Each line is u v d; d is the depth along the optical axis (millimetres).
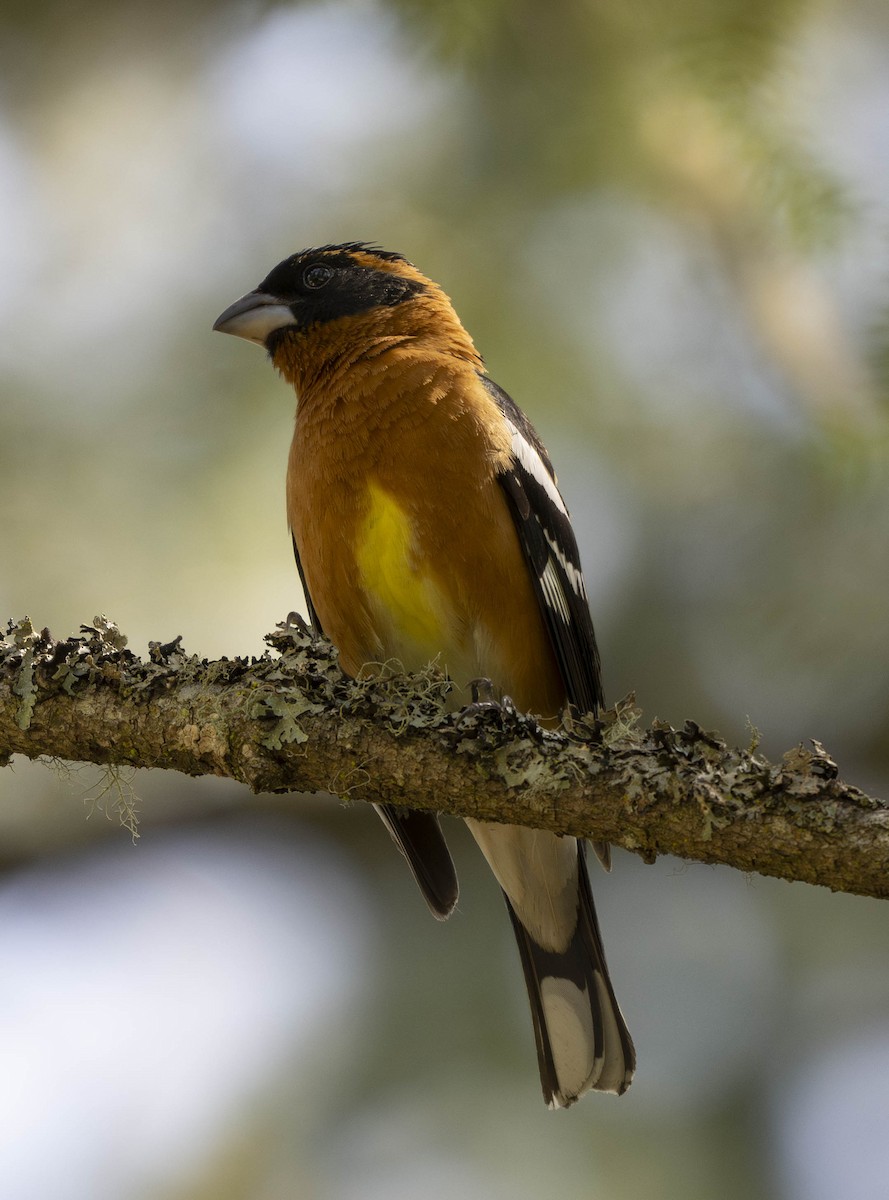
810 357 8445
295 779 6488
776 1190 8016
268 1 8336
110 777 7000
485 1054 8531
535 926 8695
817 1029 8992
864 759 9961
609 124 8383
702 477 9289
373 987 8812
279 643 6691
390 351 8625
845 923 9312
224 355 9195
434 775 6273
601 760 6062
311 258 9008
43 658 6598
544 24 7996
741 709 10000
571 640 8766
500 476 8375
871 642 9094
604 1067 8438
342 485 8359
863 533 8844
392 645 8539
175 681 6551
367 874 10305
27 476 8859
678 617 9836
